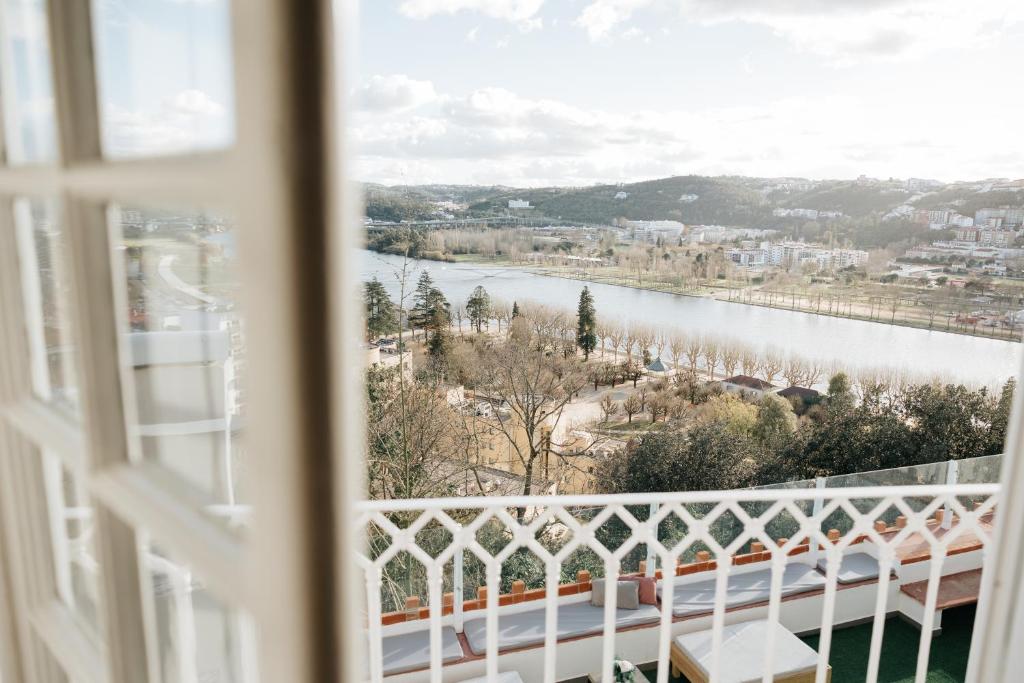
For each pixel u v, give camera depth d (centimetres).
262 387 41
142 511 61
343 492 43
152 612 72
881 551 211
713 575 645
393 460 1130
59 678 106
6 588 104
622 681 504
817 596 612
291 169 37
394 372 1184
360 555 210
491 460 1219
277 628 44
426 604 652
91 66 64
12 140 85
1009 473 142
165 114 56
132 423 70
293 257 38
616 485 1309
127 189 54
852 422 1409
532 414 1259
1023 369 138
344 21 39
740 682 473
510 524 203
